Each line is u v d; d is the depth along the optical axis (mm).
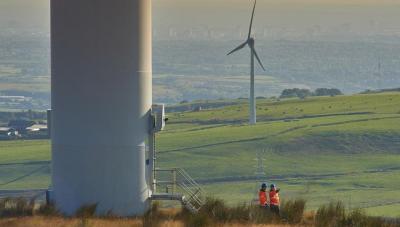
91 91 158000
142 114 160875
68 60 158875
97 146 158375
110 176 158750
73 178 159250
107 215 153750
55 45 160125
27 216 149750
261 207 152375
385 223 141125
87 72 158000
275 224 142625
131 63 158875
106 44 157750
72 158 159250
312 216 154375
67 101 159250
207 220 137000
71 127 159125
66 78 159125
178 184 169750
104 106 158125
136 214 158750
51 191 162125
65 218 144750
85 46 158000
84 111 158500
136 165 160250
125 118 159000
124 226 132750
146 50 161000
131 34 158750
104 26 157500
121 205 159000
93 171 158625
